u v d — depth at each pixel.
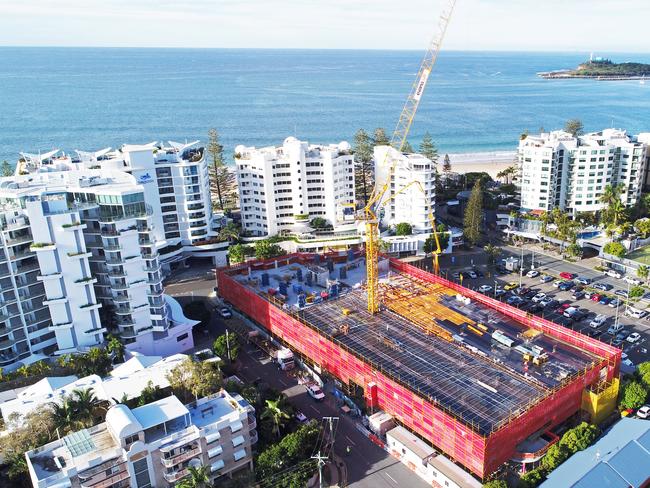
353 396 117.81
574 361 112.50
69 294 128.50
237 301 158.88
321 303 143.00
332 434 107.19
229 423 92.50
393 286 152.75
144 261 135.00
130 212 130.25
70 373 118.44
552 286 173.50
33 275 128.25
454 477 91.50
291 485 89.44
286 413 104.19
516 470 95.94
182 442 87.38
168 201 190.50
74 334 131.62
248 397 107.31
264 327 148.25
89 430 88.38
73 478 80.31
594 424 106.38
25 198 124.25
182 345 142.50
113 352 125.06
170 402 92.19
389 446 103.50
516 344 119.38
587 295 164.88
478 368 111.00
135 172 179.50
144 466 85.75
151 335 138.00
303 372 129.25
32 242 124.94
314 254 175.75
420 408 99.31
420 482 95.94
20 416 97.38
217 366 117.94
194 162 189.50
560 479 88.19
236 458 94.31
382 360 114.38
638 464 90.88
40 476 79.94
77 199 131.00
